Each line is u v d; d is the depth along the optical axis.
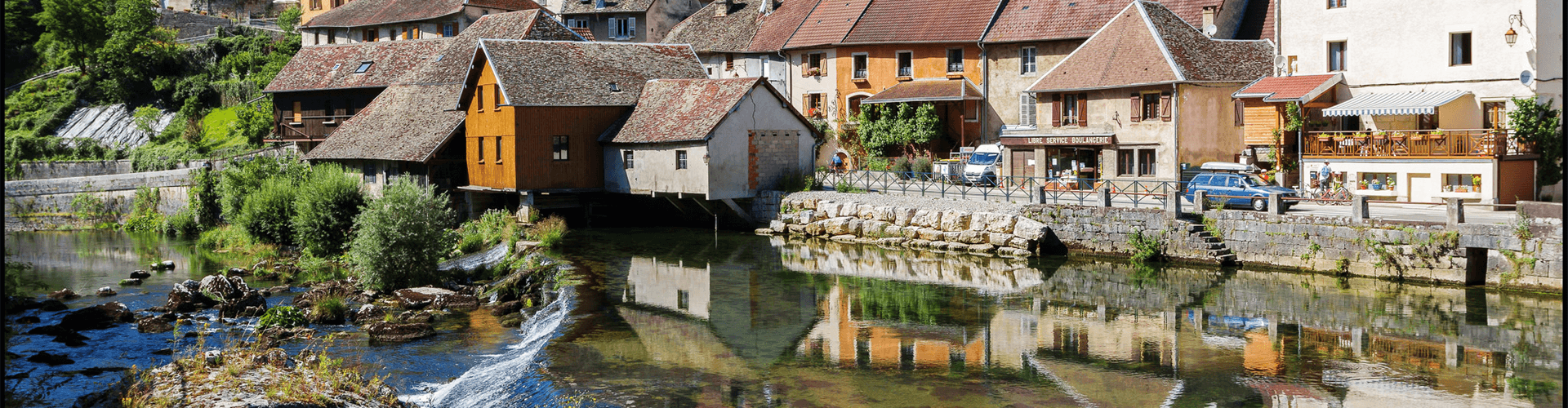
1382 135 35.91
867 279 30.52
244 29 89.31
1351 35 38.53
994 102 53.41
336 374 18.84
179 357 22.72
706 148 39.78
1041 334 23.14
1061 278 30.03
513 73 42.56
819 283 29.88
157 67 79.31
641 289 28.81
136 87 78.50
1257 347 21.69
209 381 17.55
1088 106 45.12
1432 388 18.58
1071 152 45.38
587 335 23.08
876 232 38.09
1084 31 49.91
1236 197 33.44
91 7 85.31
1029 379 19.50
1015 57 52.44
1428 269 27.55
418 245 30.95
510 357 22.41
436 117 47.47
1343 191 35.88
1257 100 40.25
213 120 72.31
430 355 22.77
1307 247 29.81
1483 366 19.86
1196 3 51.00
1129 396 18.38
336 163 44.84
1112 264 32.31
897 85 55.69
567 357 21.14
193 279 35.81
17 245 48.84
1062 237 34.66
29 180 64.06
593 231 42.66
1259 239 30.81
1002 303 26.72
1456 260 27.00
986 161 46.81
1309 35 39.69
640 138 41.97
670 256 35.16
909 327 23.92
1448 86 36.19
